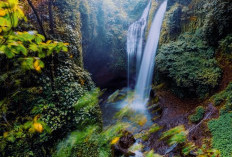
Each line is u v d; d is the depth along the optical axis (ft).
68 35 17.53
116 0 45.29
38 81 11.37
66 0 18.97
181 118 18.19
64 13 18.34
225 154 10.81
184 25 26.35
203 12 21.27
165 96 23.99
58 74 14.12
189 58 20.74
